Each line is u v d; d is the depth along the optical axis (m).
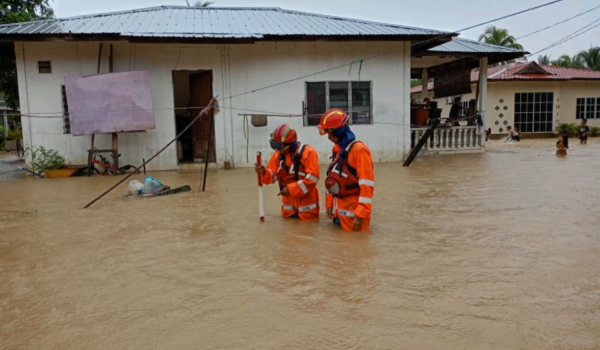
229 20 14.30
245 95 13.32
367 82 14.01
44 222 5.99
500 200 6.77
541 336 2.56
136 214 6.40
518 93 26.02
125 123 12.03
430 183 8.82
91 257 4.31
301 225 5.38
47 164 12.15
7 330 2.82
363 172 4.86
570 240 4.48
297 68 13.50
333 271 3.71
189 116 14.62
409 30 13.86
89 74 12.47
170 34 11.85
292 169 5.55
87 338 2.69
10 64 16.27
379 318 2.83
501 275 3.54
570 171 10.09
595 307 2.93
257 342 2.57
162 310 3.04
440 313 2.88
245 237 4.89
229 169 13.02
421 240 4.61
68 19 13.61
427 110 15.98
